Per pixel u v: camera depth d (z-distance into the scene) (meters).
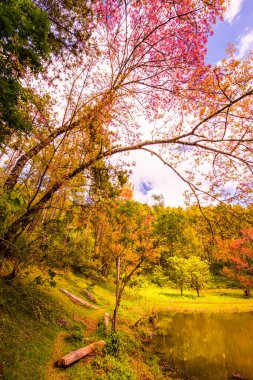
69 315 12.86
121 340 11.19
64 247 10.84
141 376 9.29
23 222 8.34
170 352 12.77
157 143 7.73
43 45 5.32
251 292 34.44
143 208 12.63
